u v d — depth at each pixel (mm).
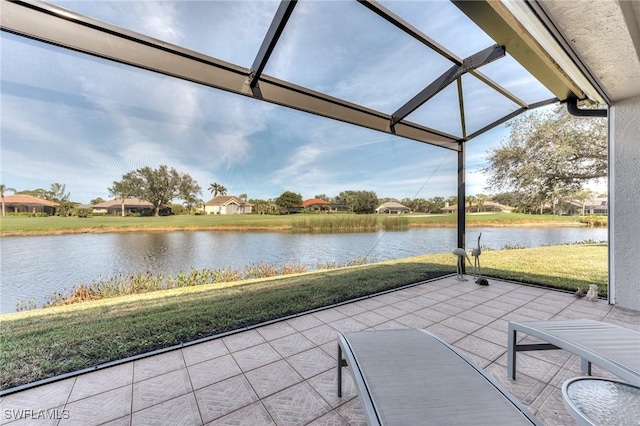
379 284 4742
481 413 1178
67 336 2502
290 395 1975
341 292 4293
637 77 2984
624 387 1459
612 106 3770
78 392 2014
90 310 2666
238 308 3504
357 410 1817
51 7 1903
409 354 1676
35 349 2340
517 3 1870
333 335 2945
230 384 2104
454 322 3264
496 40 2471
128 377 2197
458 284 5016
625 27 2047
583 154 4949
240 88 2783
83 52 2023
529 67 2889
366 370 1503
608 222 3852
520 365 2357
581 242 4902
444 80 3398
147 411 1817
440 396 1289
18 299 2330
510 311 3613
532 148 5562
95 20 2049
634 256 3615
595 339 1840
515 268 5656
